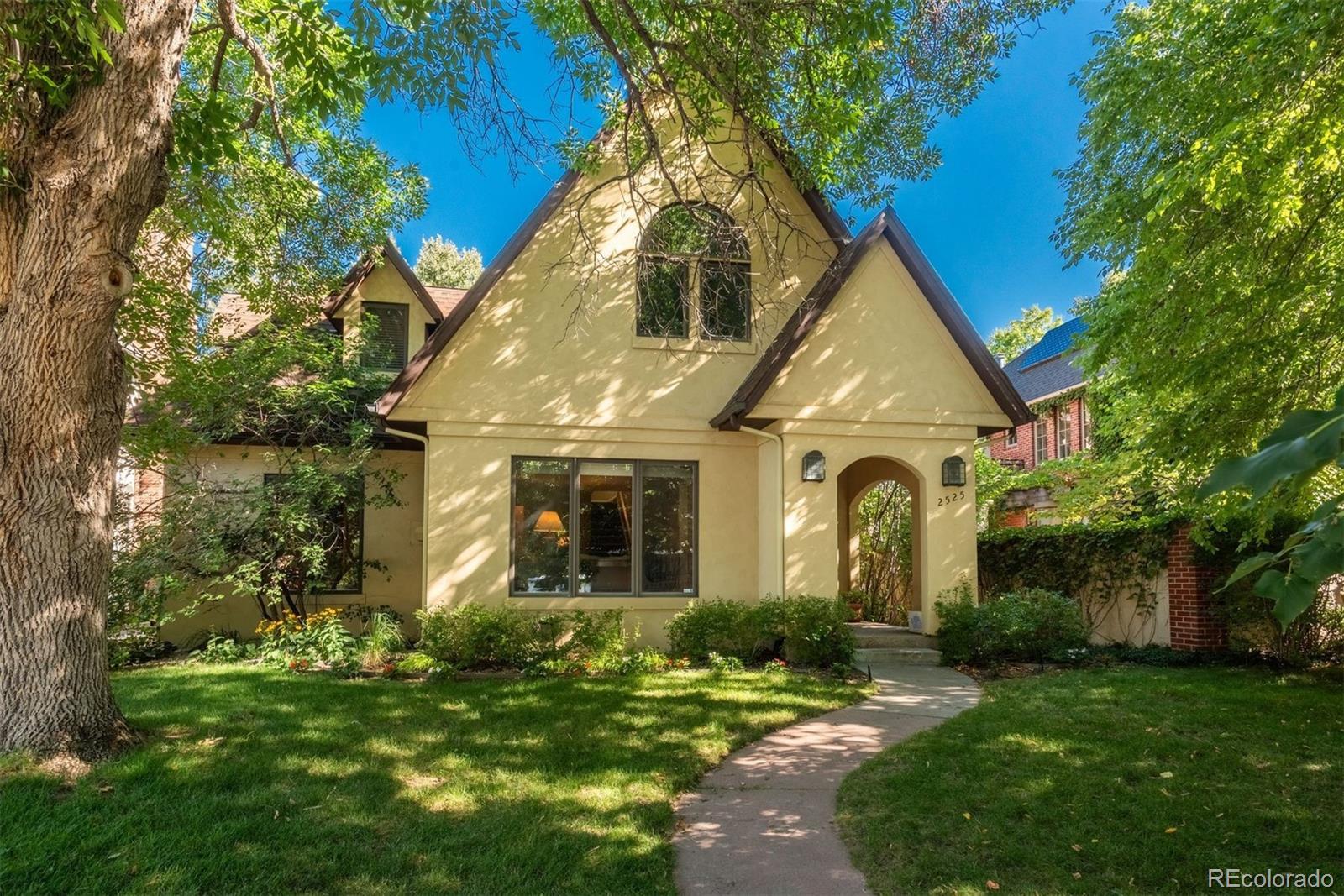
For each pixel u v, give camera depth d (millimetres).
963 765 6238
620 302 12086
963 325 11711
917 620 12078
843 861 4633
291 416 12195
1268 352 7980
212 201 10422
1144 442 9242
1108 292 11773
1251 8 7750
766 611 10703
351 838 4730
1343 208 7734
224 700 8016
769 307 12406
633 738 6906
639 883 4277
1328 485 8289
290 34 7344
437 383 11445
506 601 11375
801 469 11242
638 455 11984
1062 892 4184
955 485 11695
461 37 7148
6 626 5766
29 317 5730
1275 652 10750
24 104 5773
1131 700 8383
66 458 5938
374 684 9102
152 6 5914
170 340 10828
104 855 4445
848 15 7594
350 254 13125
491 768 6035
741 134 12398
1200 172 7035
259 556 11461
